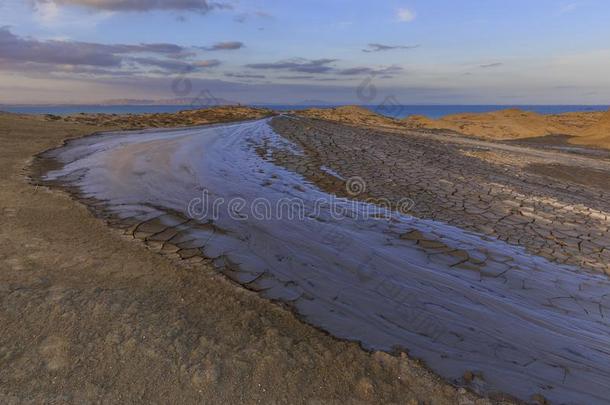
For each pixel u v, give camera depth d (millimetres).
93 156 11570
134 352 2859
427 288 4668
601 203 9219
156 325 3225
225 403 2498
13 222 5422
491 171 12438
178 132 19734
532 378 3174
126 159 11305
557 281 5074
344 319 3820
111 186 8117
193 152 13164
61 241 4934
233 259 5016
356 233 6352
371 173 10906
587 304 4539
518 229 6992
